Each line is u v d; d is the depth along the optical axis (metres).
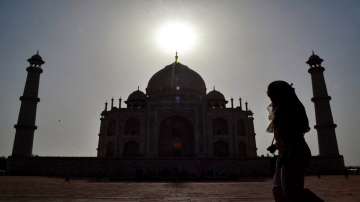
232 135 57.97
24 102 47.28
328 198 11.84
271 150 3.71
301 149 3.25
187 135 60.09
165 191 16.50
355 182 24.16
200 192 15.64
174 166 40.94
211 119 58.62
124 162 41.03
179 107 58.44
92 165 41.03
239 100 61.47
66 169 40.97
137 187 20.27
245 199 11.69
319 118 48.56
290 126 3.31
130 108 59.22
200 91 64.75
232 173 41.00
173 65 67.44
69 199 11.70
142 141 56.94
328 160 44.00
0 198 11.92
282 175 3.27
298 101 3.58
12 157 41.31
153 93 63.78
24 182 24.27
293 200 3.12
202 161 41.28
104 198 12.23
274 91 3.67
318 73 50.56
